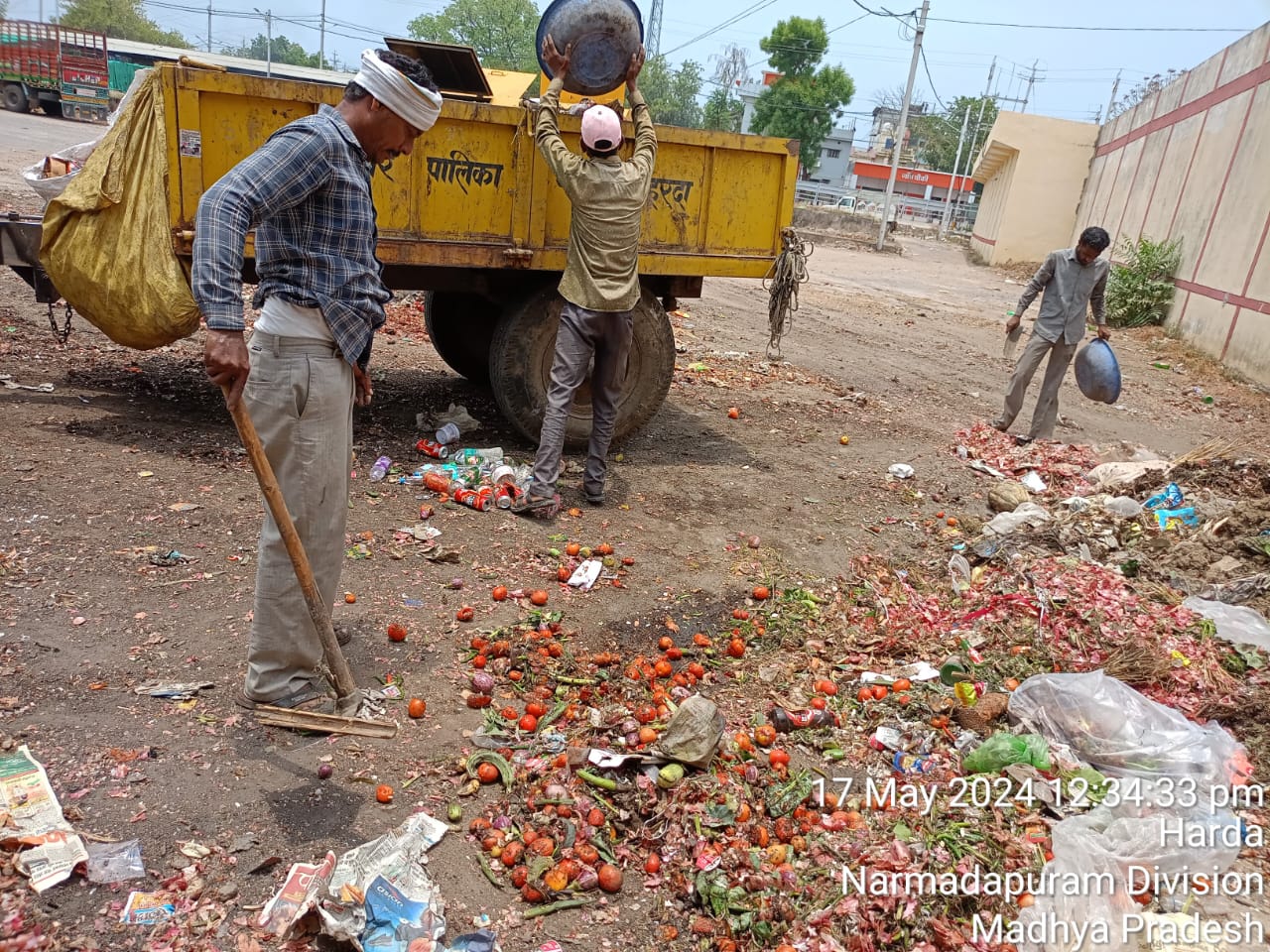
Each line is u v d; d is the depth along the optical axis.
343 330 3.09
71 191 5.33
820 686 4.10
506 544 5.21
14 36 30.75
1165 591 5.19
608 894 2.87
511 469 5.93
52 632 3.74
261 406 3.06
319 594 3.30
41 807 2.82
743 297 15.96
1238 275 14.95
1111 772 3.67
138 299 5.35
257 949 2.51
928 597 5.17
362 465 6.02
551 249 6.14
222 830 2.89
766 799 3.30
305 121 2.93
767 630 4.64
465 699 3.75
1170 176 20.31
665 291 6.92
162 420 6.24
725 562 5.36
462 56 6.52
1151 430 10.04
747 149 6.50
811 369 10.72
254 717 3.42
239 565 4.49
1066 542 5.78
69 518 4.65
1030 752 3.55
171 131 5.16
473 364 8.02
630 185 5.38
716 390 9.13
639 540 5.52
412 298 10.95
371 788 3.17
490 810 3.15
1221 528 5.93
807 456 7.45
